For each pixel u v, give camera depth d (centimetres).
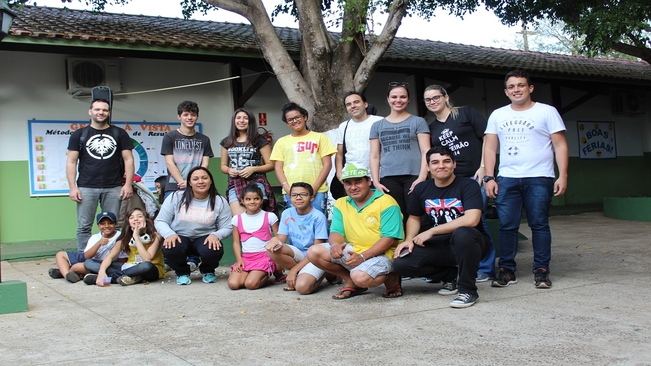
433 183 465
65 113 907
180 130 612
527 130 488
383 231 453
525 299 441
